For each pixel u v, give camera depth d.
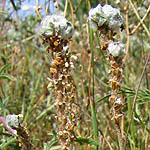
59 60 0.11
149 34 0.19
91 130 0.18
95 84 0.25
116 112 0.12
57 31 0.11
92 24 0.12
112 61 0.12
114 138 0.20
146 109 0.21
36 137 0.23
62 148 0.11
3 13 0.22
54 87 0.11
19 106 0.26
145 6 0.24
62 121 0.11
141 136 0.20
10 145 0.15
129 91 0.15
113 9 0.11
